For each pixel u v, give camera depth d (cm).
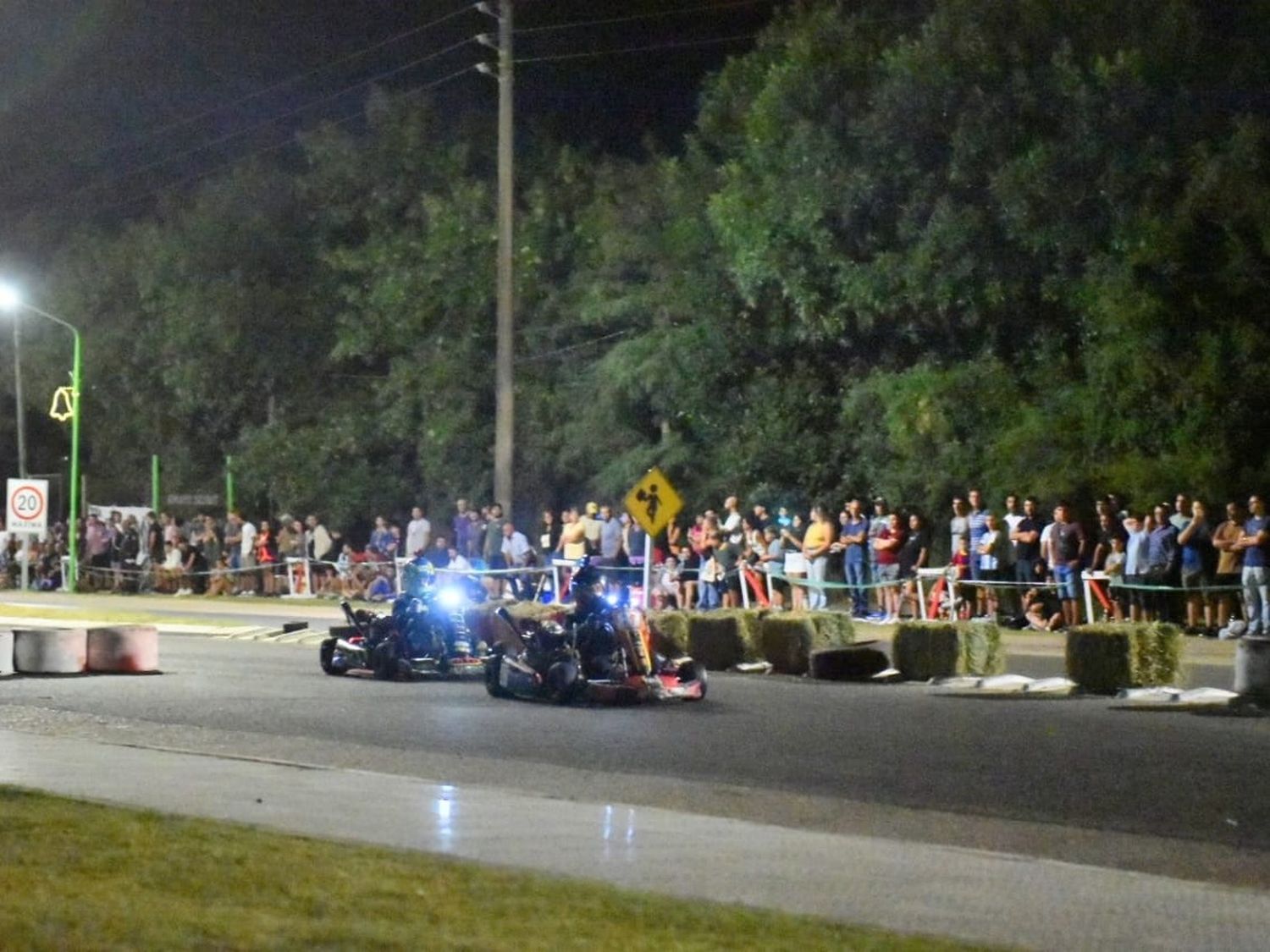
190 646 3092
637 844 1221
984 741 1811
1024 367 3622
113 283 6097
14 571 5816
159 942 859
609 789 1529
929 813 1416
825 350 4109
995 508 3469
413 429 5256
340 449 5388
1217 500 3178
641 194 4772
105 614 3959
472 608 2514
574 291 5000
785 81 3888
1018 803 1459
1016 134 3522
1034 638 2942
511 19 4138
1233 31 3466
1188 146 3319
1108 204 3391
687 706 2141
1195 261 3266
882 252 3725
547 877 1075
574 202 5144
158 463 6012
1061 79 3456
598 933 912
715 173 4428
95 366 6056
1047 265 3512
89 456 6631
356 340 5262
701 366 4269
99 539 5353
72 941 854
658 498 2844
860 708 2106
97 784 1475
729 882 1098
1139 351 3262
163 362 5856
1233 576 2941
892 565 3291
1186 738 1827
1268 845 1294
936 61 3622
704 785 1546
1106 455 3344
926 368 3712
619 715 2044
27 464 6988
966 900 1060
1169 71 3372
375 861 1103
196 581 4988
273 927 902
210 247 5716
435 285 5144
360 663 2492
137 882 1022
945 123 3619
